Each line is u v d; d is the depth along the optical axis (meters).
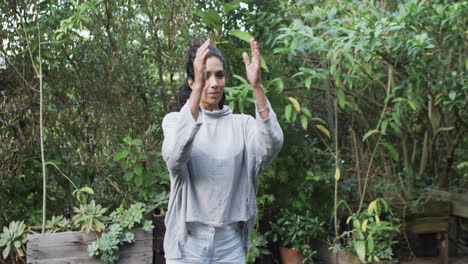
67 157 2.63
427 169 3.52
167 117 1.50
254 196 1.52
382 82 3.29
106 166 2.68
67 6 2.54
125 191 2.70
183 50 2.49
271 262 3.04
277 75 3.09
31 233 2.39
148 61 2.57
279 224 3.07
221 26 2.62
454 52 3.17
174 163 1.33
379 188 3.25
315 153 3.35
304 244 2.96
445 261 3.10
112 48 2.51
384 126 2.80
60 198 2.79
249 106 2.84
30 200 2.71
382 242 2.84
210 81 1.44
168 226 1.47
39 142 2.55
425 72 2.79
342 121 3.48
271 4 3.06
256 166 1.47
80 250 2.26
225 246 1.46
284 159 3.07
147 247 2.36
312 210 3.17
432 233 3.21
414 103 2.91
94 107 2.57
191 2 2.47
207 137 1.45
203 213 1.42
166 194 2.67
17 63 2.51
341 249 2.85
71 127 2.56
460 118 3.05
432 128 3.33
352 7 2.87
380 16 2.52
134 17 2.52
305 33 2.59
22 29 2.46
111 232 2.27
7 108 2.49
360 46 2.38
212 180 1.42
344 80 3.05
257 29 3.04
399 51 2.69
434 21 2.82
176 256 1.44
